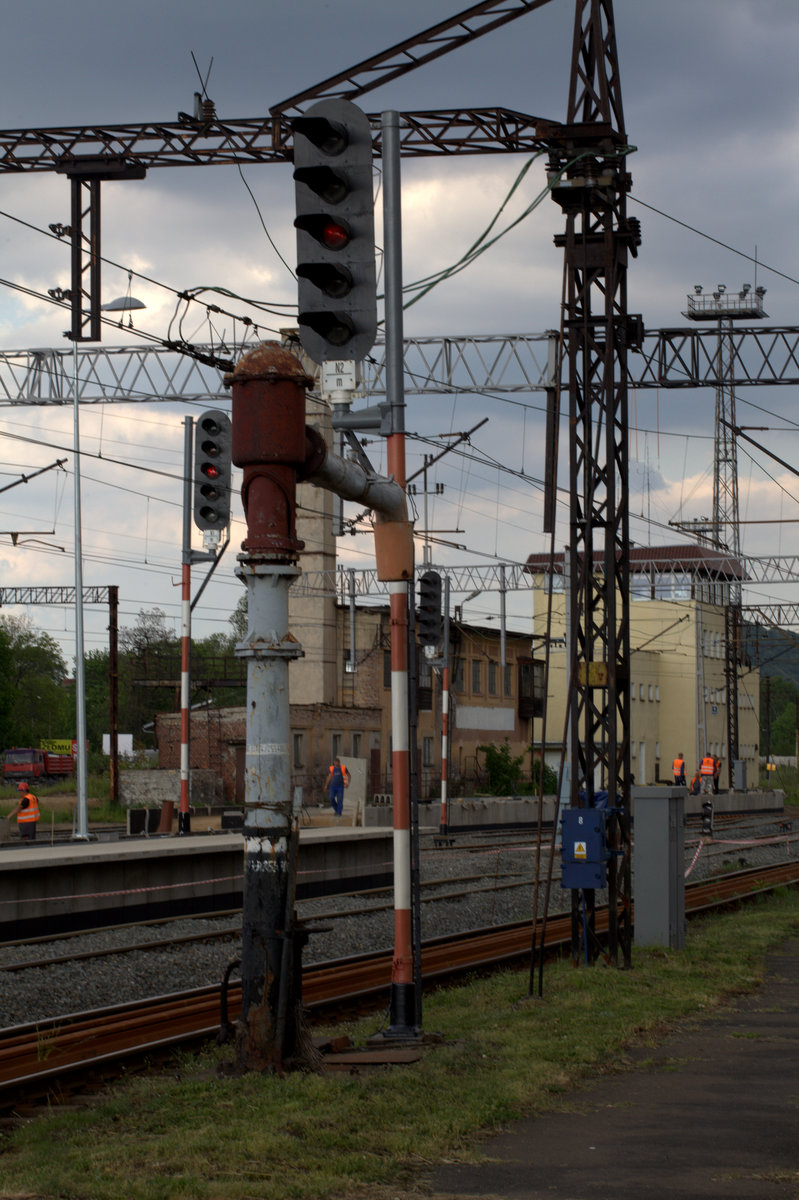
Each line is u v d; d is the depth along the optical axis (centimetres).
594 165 1544
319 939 1892
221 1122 798
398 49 1642
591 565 1602
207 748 5934
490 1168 728
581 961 1565
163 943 1808
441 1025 1159
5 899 1953
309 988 1345
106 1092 965
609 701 1557
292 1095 854
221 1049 1089
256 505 935
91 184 2158
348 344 985
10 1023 1302
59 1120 834
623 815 1582
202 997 1266
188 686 3903
